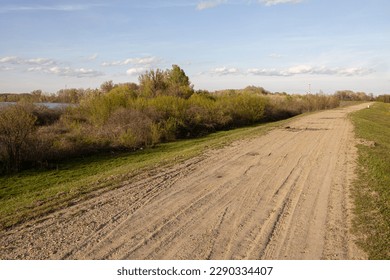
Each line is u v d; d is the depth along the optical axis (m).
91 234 5.96
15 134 15.10
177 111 27.38
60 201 7.83
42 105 29.17
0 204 8.73
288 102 54.66
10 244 5.60
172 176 10.16
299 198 8.01
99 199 7.95
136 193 8.41
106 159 17.05
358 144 16.22
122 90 35.06
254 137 19.72
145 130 22.61
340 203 7.57
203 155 13.73
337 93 145.25
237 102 36.28
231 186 9.06
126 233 6.00
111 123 23.31
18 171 14.73
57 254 5.23
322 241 5.67
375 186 8.63
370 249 5.35
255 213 7.03
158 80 39.06
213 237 5.85
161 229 6.19
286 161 12.43
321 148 15.40
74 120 26.03
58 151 16.91
